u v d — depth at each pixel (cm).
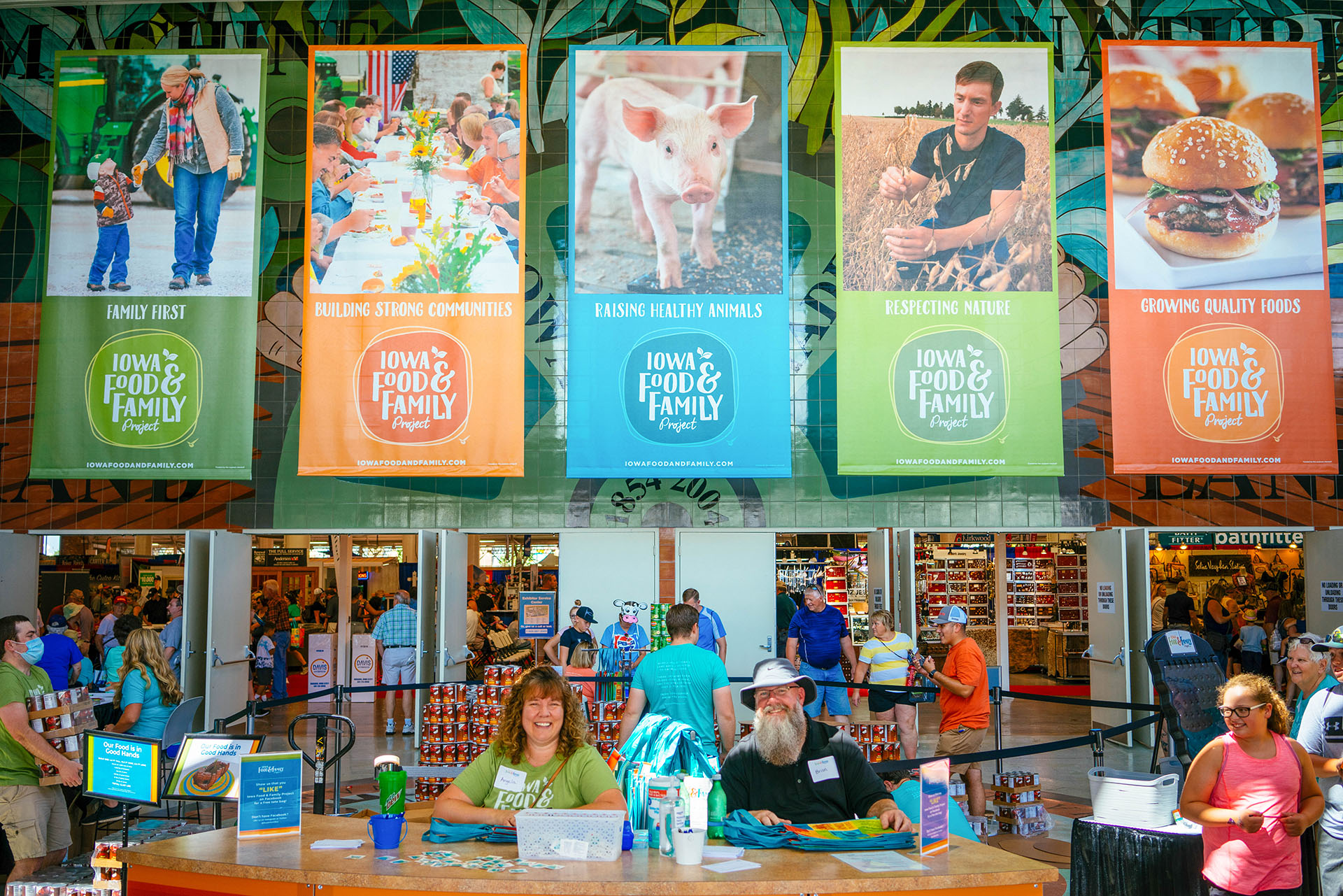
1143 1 1216
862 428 1123
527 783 413
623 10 1213
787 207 1150
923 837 371
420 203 1148
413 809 522
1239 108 1153
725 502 1190
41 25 1212
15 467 1173
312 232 1141
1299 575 1788
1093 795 499
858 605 1630
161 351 1138
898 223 1140
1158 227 1143
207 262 1147
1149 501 1187
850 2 1214
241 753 464
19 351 1184
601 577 1184
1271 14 1212
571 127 1147
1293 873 410
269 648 1402
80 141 1159
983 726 764
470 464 1119
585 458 1128
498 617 1645
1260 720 412
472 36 1210
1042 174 1142
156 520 1173
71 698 607
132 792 473
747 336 1137
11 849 561
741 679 1177
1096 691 1198
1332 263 1192
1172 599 1505
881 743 824
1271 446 1123
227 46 1209
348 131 1153
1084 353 1192
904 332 1133
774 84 1155
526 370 1193
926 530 1184
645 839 386
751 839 385
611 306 1138
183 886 374
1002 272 1137
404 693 1194
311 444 1120
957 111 1148
